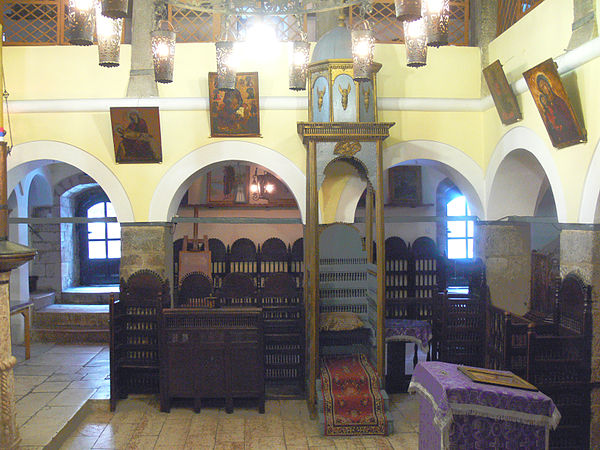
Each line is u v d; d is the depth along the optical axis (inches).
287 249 463.2
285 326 322.3
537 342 237.0
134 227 329.4
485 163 337.1
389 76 335.3
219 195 479.2
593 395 237.8
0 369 208.7
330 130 287.4
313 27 378.9
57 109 327.9
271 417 287.1
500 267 330.0
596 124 223.9
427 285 450.9
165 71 216.1
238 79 317.4
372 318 312.3
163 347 291.6
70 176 476.7
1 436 210.7
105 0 161.2
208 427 273.9
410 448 253.4
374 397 274.4
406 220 343.9
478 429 190.4
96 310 439.5
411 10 156.6
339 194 343.3
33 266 472.4
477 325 315.9
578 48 229.9
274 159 331.0
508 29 305.9
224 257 455.8
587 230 233.5
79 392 305.3
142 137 320.8
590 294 232.7
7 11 362.6
